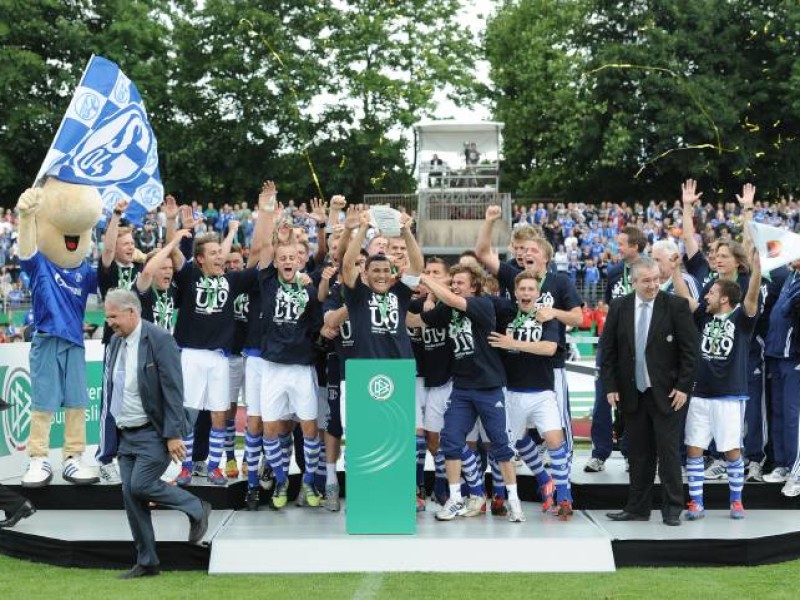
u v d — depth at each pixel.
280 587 6.89
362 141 35.50
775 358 9.23
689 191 9.89
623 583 6.98
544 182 42.47
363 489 7.74
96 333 19.62
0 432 9.30
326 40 34.84
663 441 8.19
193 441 9.28
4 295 22.19
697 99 36.62
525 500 9.24
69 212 8.76
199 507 7.48
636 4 38.47
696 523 8.23
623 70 36.97
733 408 8.45
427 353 8.76
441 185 28.80
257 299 9.12
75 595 6.67
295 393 8.69
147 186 9.56
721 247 8.89
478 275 8.40
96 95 9.26
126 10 35.81
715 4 38.50
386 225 8.02
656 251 9.05
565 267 27.28
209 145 36.38
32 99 35.00
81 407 8.98
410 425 7.74
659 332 8.20
